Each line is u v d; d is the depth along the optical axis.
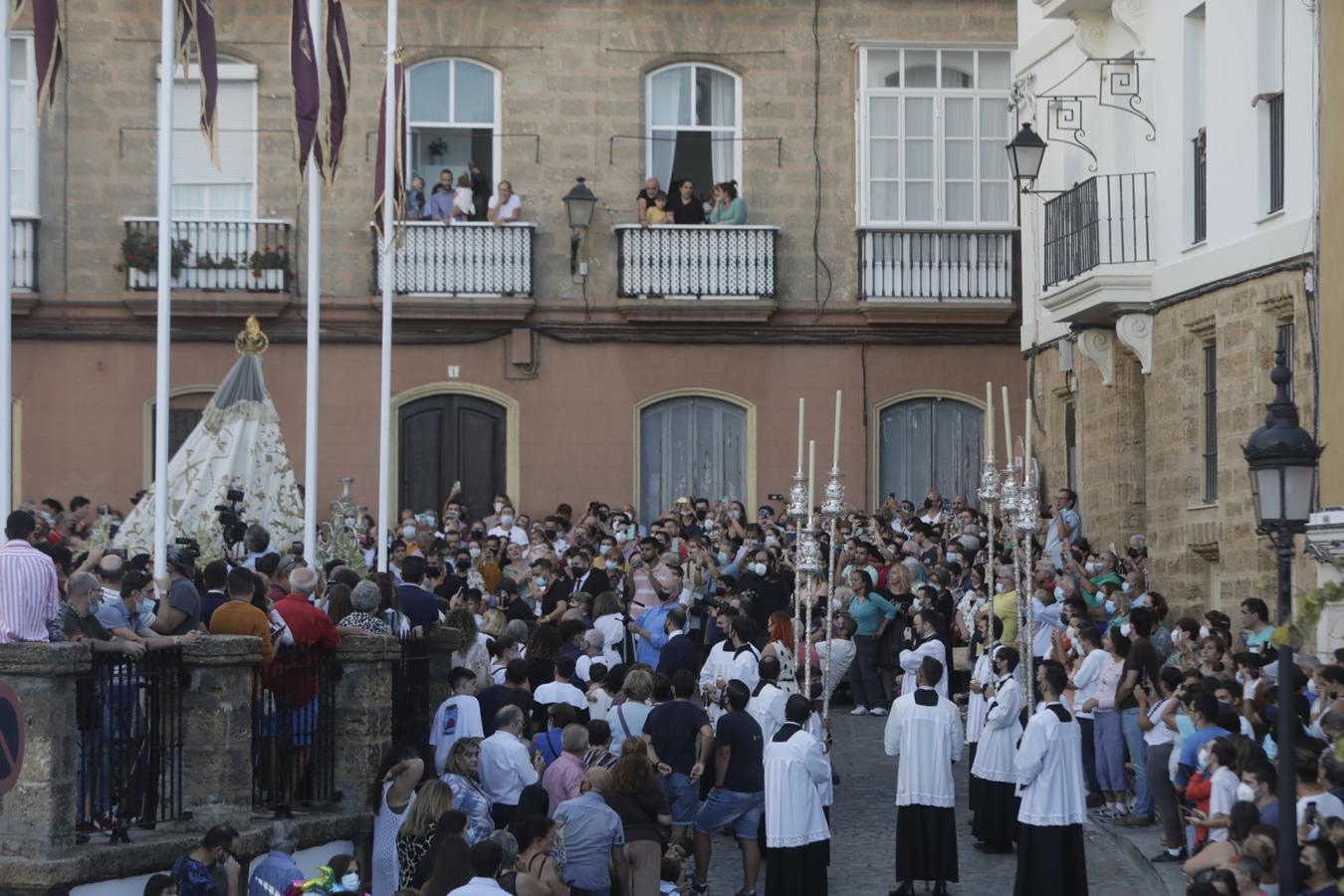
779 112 44.34
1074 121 37.84
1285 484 15.05
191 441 29.39
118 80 42.88
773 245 43.78
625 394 43.84
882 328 44.19
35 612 17.08
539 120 43.91
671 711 21.91
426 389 43.47
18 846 16.86
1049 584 29.33
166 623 19.41
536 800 18.16
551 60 43.94
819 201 44.31
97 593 18.88
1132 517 35.94
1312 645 24.83
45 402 42.50
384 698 21.38
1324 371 26.69
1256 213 30.17
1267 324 29.80
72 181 42.69
